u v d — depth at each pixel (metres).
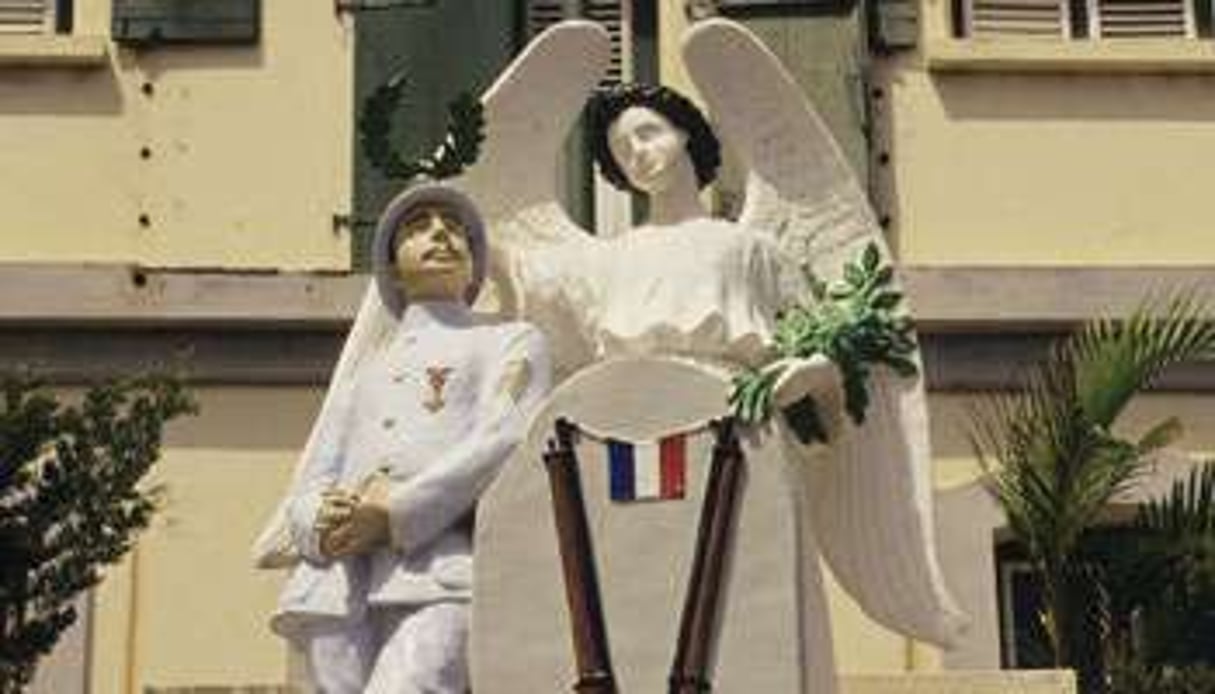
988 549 14.12
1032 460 12.34
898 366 8.34
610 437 7.83
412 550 7.89
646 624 7.65
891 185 15.38
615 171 9.17
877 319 8.26
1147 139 15.55
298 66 15.60
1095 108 15.59
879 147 15.45
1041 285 15.05
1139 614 12.38
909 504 8.74
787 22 15.41
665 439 7.80
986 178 15.43
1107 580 12.44
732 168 12.38
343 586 7.93
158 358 14.89
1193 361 14.78
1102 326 13.18
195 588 14.34
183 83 15.58
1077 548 12.52
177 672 14.17
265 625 14.29
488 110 9.17
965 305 14.98
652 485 7.76
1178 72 15.63
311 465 8.27
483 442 7.96
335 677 7.87
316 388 14.87
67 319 14.91
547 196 9.12
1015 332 14.98
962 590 14.08
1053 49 15.53
